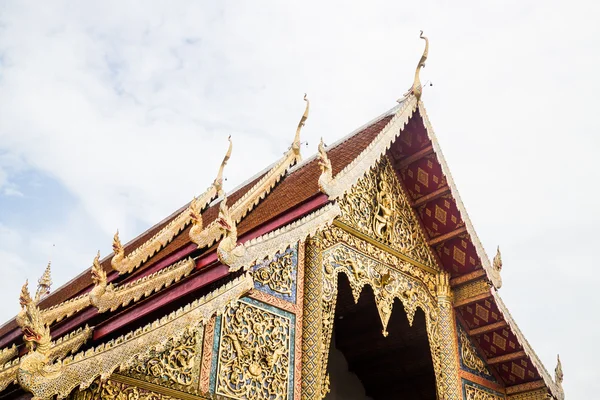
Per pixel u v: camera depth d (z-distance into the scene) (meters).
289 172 13.51
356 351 15.20
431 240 13.19
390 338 14.42
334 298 10.41
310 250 10.22
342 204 11.41
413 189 13.20
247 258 8.18
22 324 6.48
